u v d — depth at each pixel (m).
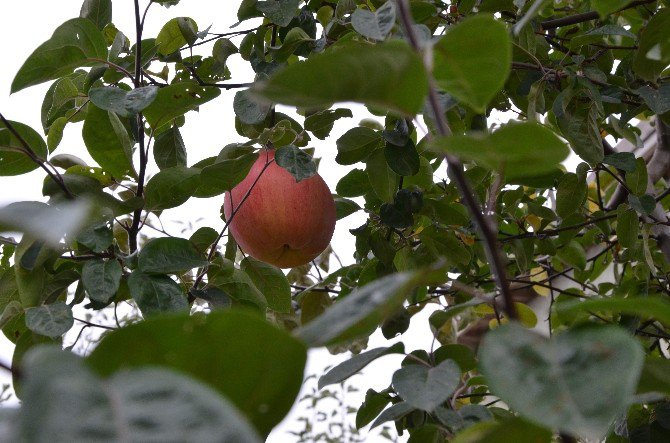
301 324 2.61
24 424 0.45
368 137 2.17
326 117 2.20
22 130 1.68
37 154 1.71
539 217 2.76
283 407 0.70
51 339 1.87
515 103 2.46
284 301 2.36
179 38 2.38
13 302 1.82
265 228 2.19
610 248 2.79
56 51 1.87
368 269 2.44
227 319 0.65
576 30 2.55
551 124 2.55
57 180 1.70
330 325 0.66
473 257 2.74
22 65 1.86
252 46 2.36
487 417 1.36
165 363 0.66
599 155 2.14
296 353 0.67
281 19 2.13
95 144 1.89
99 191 1.79
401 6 0.77
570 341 0.65
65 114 2.26
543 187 2.50
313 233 2.24
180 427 0.47
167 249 1.80
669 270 2.82
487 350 0.65
